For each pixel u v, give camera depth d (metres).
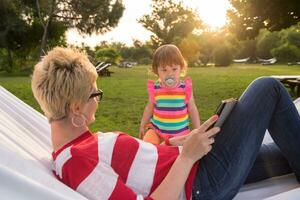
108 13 30.94
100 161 1.56
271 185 2.26
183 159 1.59
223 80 20.52
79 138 1.61
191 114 3.78
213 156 1.90
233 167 1.89
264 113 2.01
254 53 69.56
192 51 52.38
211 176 1.87
